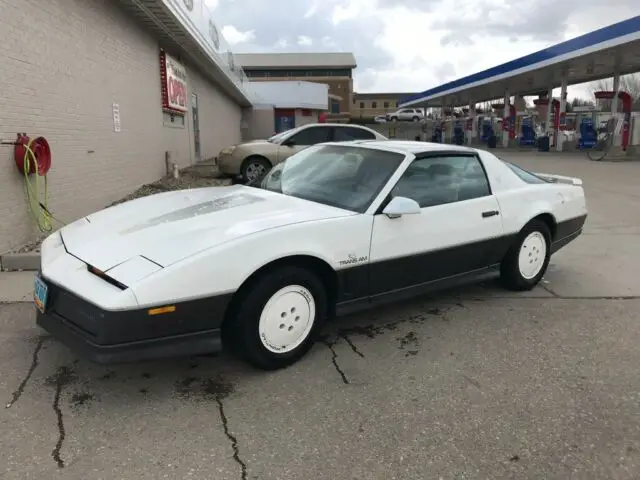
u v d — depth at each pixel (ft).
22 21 19.76
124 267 9.81
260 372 11.22
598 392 10.62
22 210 19.85
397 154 13.85
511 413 9.81
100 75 28.32
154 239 10.61
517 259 16.11
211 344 10.13
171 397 10.18
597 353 12.39
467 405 10.07
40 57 21.25
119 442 8.73
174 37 41.78
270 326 10.95
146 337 9.46
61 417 9.41
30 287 16.16
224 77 68.39
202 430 9.13
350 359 11.94
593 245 23.00
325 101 143.02
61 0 23.24
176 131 49.29
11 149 18.99
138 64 35.86
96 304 9.21
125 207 13.23
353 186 13.37
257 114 129.80
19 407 9.70
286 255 10.77
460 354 12.26
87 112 26.43
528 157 77.92
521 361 11.94
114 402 9.96
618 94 84.17
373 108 365.61
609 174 51.75
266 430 9.17
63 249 11.18
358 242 12.02
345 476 8.04
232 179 42.11
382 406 10.00
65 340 9.86
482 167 15.38
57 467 8.07
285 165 15.99
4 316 13.87
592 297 16.33
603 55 70.85
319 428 9.25
